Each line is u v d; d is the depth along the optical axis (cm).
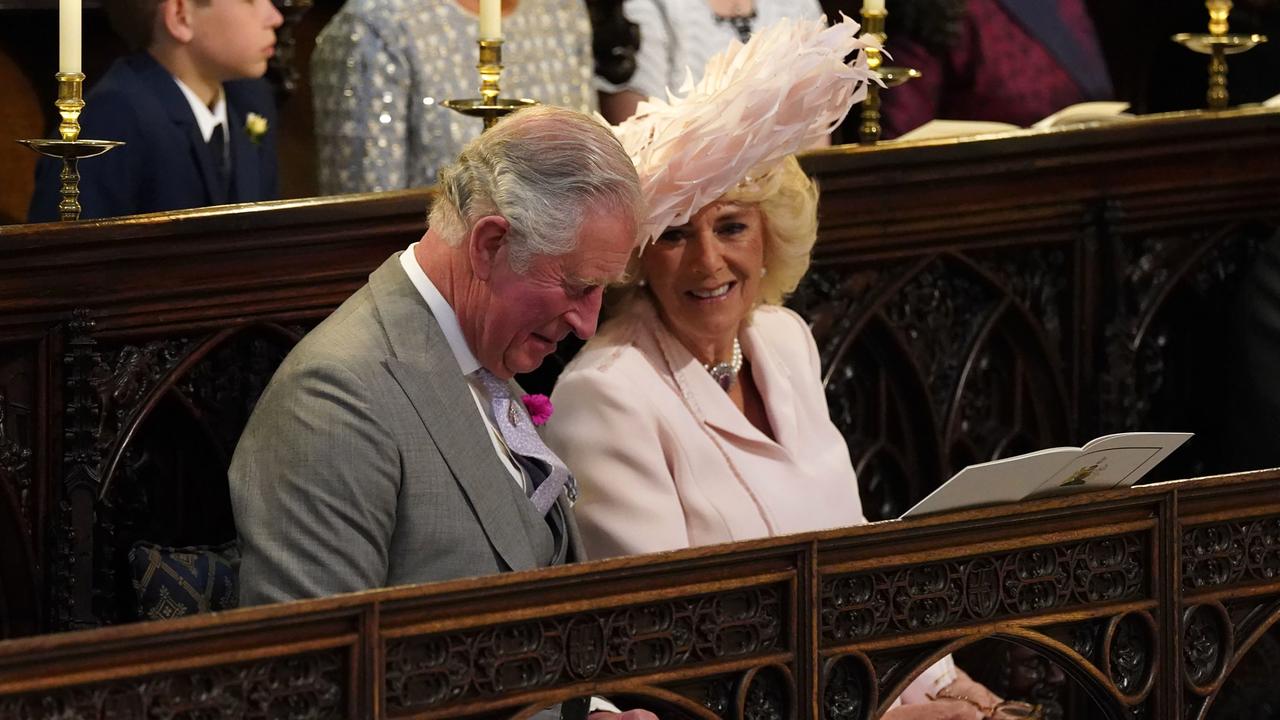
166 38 1404
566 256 947
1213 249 1622
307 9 1889
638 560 819
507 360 990
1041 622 930
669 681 836
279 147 1964
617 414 1125
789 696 866
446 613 784
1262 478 983
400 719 776
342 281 1161
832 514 1208
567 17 1532
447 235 973
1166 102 2305
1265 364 1524
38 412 1071
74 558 1088
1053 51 1806
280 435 933
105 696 718
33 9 1758
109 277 1077
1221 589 987
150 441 1139
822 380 1416
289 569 912
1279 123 1598
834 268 1416
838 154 1372
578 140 952
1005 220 1484
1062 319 1546
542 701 804
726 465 1162
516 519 982
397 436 941
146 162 1350
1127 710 959
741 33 1592
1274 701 1472
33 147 1066
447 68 1439
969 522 901
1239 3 1953
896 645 894
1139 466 956
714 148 1084
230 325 1129
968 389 1522
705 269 1146
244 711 746
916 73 1404
